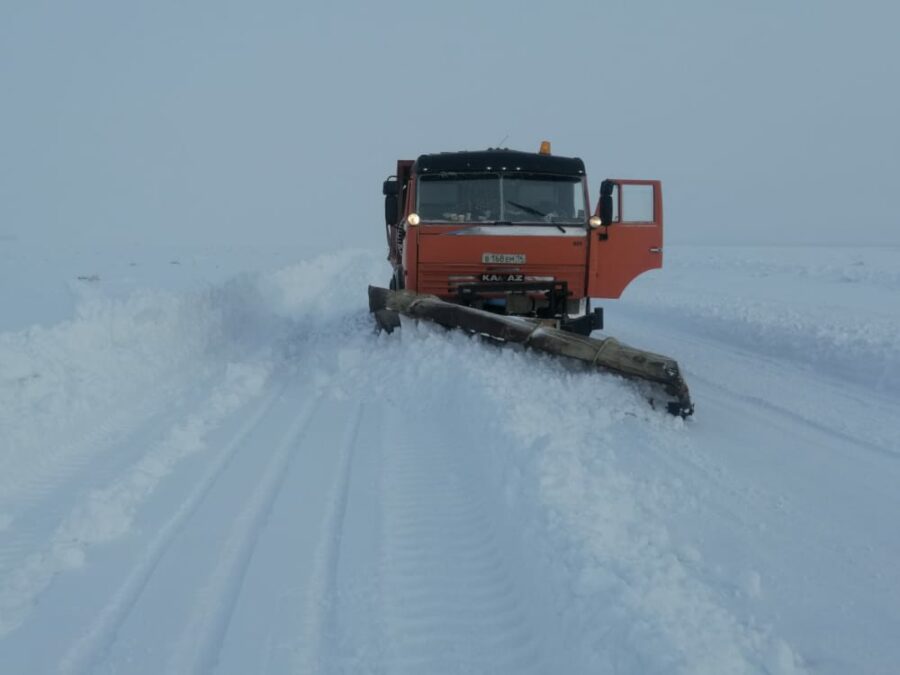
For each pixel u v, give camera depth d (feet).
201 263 87.71
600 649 9.16
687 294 62.95
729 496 15.49
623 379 22.13
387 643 10.28
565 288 28.84
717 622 10.03
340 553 12.88
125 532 13.98
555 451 15.10
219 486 16.26
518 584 11.62
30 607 11.48
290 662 9.89
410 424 21.16
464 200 29.14
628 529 12.94
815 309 47.03
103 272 68.59
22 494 16.08
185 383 27.04
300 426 21.16
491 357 23.90
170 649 10.31
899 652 10.13
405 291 28.73
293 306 53.57
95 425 21.02
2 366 20.71
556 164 29.35
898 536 13.71
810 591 11.69
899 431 20.56
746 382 27.61
